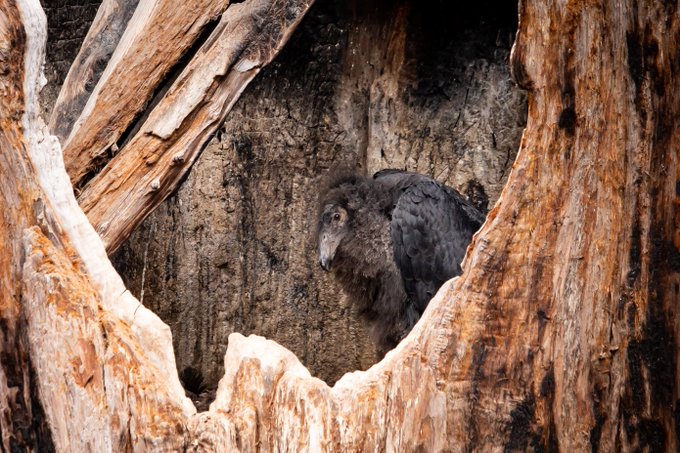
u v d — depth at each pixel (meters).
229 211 12.97
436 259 10.21
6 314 6.97
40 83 7.14
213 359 13.05
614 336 7.31
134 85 9.38
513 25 12.12
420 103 12.55
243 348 7.09
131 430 6.75
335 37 12.66
